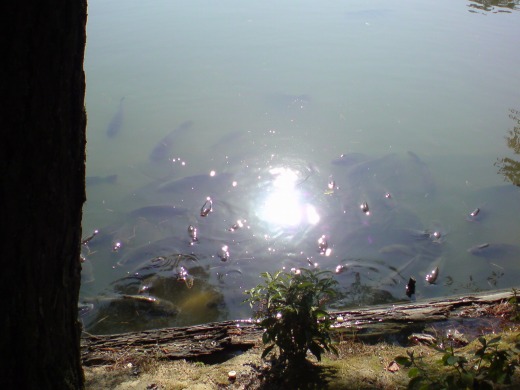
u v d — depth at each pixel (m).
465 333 4.58
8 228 2.44
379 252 6.91
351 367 3.86
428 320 4.84
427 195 8.05
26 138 2.38
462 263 6.73
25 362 2.65
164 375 3.95
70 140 2.54
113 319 5.81
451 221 7.49
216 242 7.08
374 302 6.08
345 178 8.48
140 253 6.84
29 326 2.61
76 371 2.99
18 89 2.31
